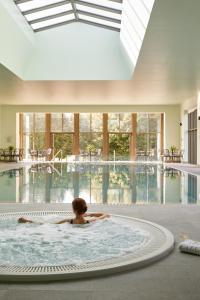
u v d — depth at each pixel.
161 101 20.72
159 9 6.96
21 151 23.11
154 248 3.48
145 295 2.51
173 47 9.57
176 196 7.98
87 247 3.71
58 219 5.00
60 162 21.59
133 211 5.66
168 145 22.41
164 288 2.63
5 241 3.99
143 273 2.92
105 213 5.26
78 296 2.48
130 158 23.41
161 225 4.69
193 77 13.47
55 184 10.25
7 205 6.19
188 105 19.98
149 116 23.39
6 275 2.74
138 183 10.60
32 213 5.42
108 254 3.42
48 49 13.59
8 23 10.22
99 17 12.29
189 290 2.60
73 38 13.38
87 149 23.52
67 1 11.41
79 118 23.50
